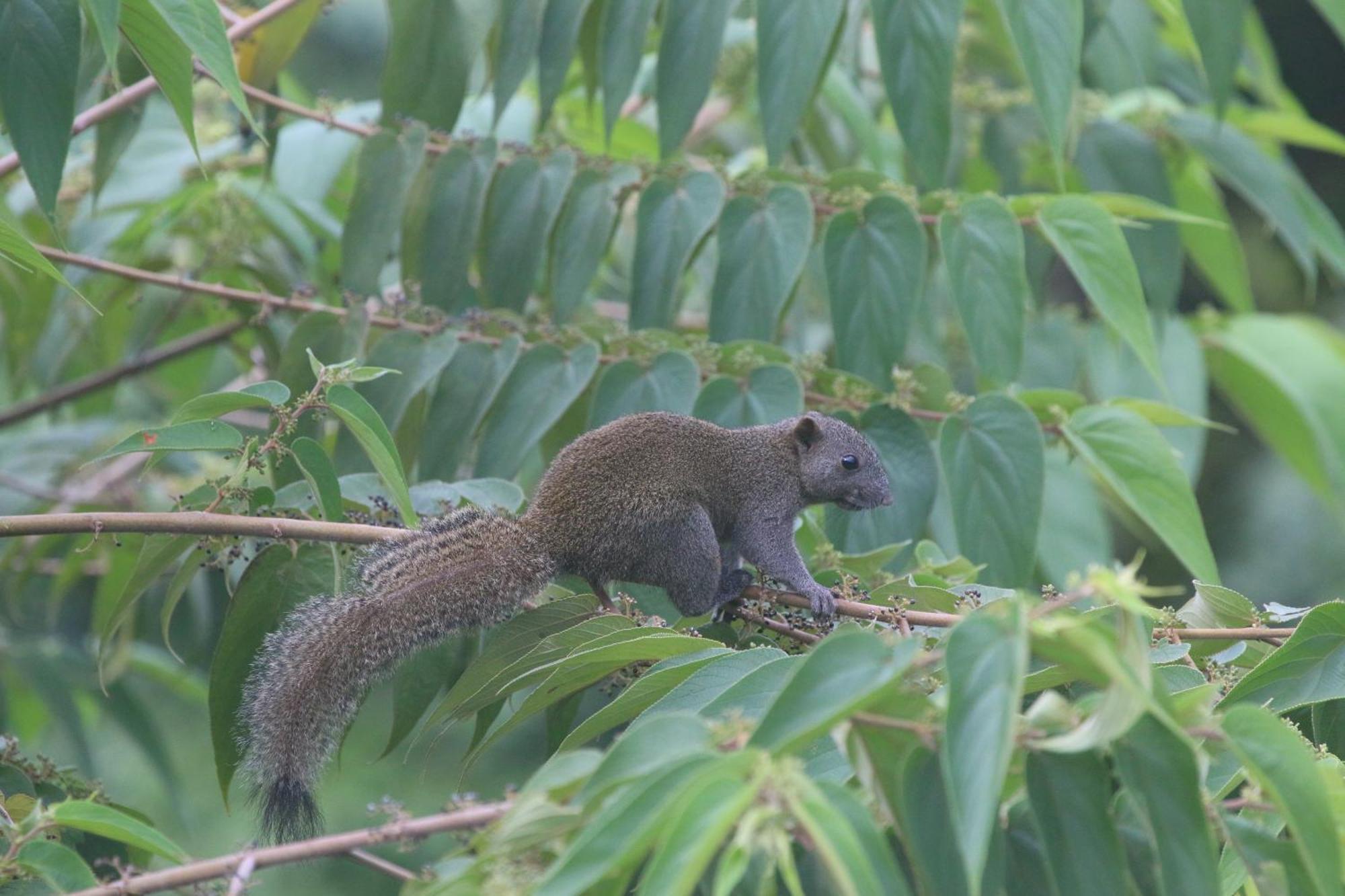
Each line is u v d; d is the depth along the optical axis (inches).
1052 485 483.5
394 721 335.3
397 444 396.5
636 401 378.6
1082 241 379.6
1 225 263.0
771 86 383.2
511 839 175.3
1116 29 568.4
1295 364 547.5
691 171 401.1
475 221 406.6
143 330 563.2
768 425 411.5
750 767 158.4
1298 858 186.5
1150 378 511.8
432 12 417.1
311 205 513.0
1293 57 1289.4
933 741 177.2
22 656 501.7
